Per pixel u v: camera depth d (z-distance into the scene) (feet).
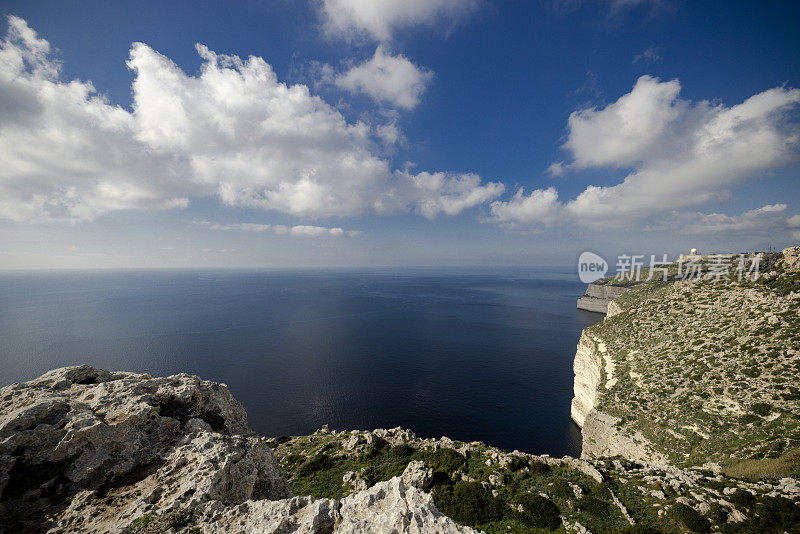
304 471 136.36
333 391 314.55
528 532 89.61
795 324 163.02
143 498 43.14
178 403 64.64
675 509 87.35
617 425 160.97
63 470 45.21
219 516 41.65
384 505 41.81
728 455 114.52
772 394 132.36
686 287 273.75
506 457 130.31
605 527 88.79
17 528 38.32
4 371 364.99
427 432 240.73
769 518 77.00
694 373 168.76
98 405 56.29
